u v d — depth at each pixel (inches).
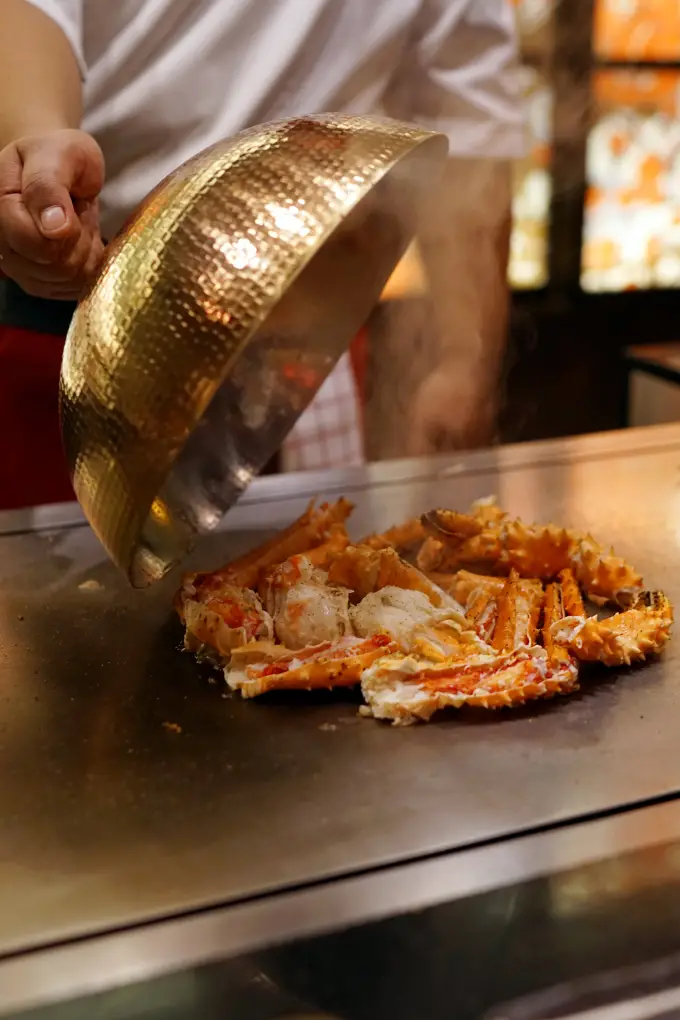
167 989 18.6
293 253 24.0
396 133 26.0
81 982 18.3
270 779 23.0
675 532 34.4
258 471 31.1
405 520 35.8
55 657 28.0
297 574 28.5
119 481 25.4
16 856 21.0
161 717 25.3
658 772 22.8
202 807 22.2
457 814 21.7
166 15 39.9
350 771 23.2
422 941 19.6
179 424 24.4
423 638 26.5
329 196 24.5
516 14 82.1
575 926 20.1
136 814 22.1
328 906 19.6
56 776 23.3
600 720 24.5
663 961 20.0
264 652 26.4
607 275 94.3
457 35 48.4
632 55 87.0
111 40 40.1
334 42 43.4
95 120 40.9
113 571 32.6
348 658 25.9
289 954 19.0
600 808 21.8
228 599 27.7
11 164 27.5
